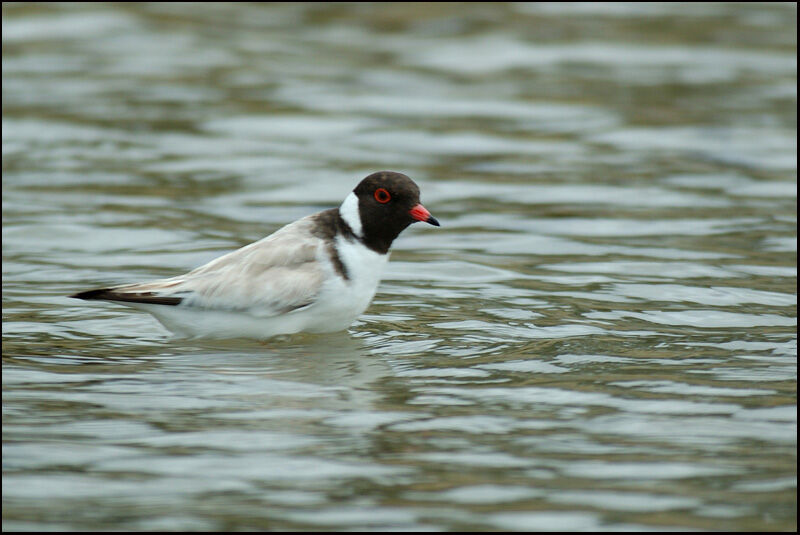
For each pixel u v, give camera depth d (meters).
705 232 18.81
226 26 34.00
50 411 11.02
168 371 12.31
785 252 17.66
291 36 33.09
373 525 8.64
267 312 13.12
